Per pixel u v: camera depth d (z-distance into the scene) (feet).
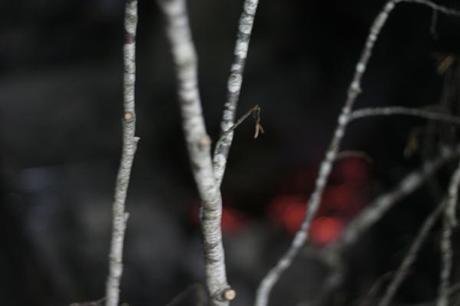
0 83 21.63
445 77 7.18
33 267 13.53
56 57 22.80
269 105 18.88
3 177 16.16
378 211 8.22
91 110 21.01
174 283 15.40
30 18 22.86
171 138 19.74
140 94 20.86
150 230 16.31
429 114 5.91
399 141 9.20
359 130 13.37
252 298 14.61
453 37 7.64
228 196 18.61
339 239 8.56
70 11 22.95
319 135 18.37
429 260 8.28
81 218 16.01
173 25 2.20
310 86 18.34
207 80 19.81
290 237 16.83
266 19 19.15
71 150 20.13
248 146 18.75
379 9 12.03
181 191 18.99
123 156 3.79
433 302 7.68
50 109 20.67
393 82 10.17
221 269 3.36
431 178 7.81
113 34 23.11
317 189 5.56
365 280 9.39
